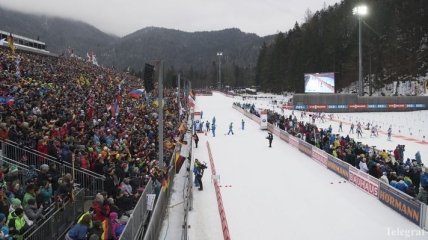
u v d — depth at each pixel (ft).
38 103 71.46
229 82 603.26
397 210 60.44
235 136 142.31
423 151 118.83
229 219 58.03
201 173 72.49
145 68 58.18
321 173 85.46
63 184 42.14
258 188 74.02
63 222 41.04
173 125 113.80
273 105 261.03
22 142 49.62
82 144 56.44
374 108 231.91
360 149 80.94
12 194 36.60
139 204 42.98
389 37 308.40
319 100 229.86
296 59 374.43
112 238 35.83
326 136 103.91
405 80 290.76
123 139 67.67
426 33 308.60
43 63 156.46
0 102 66.23
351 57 323.98
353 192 71.31
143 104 135.23
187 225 51.37
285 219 58.18
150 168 57.57
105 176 48.32
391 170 67.26
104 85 157.48
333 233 53.01
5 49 168.04
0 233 29.96
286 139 127.34
